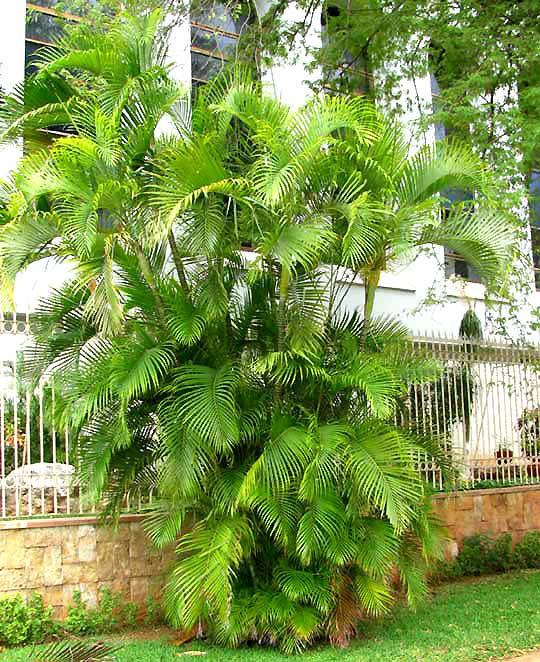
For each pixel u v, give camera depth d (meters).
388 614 8.76
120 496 7.96
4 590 7.94
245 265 8.34
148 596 8.63
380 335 8.50
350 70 13.37
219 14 12.92
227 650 7.45
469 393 11.36
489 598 9.64
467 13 11.91
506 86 12.19
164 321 7.68
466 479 11.12
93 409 7.38
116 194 7.23
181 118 8.36
